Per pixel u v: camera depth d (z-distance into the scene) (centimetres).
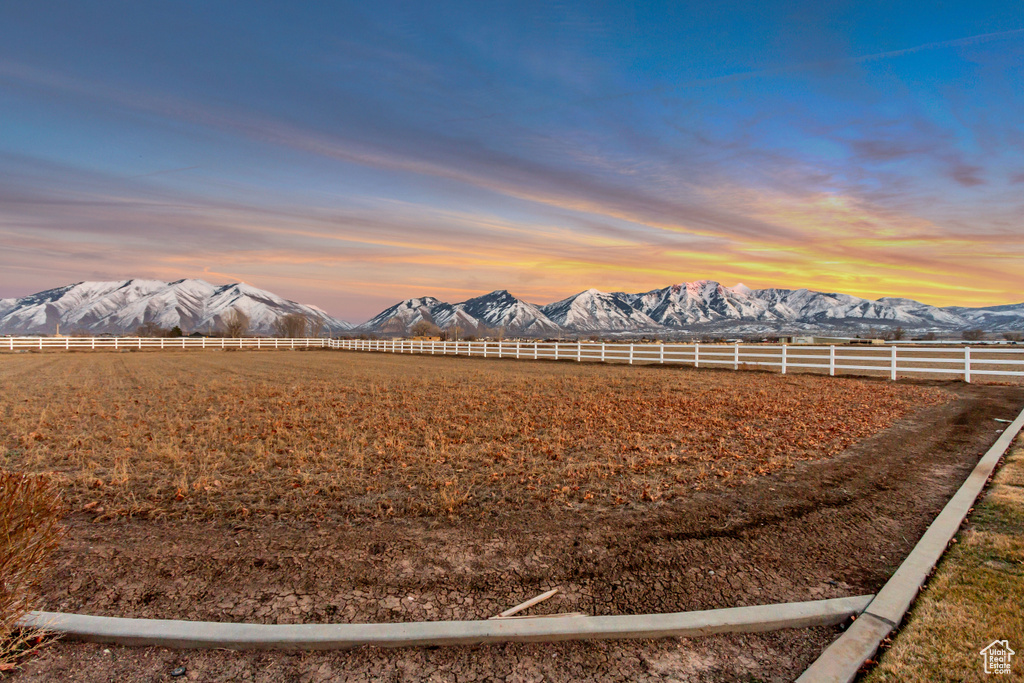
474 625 357
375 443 938
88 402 1491
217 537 514
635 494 650
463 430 1048
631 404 1408
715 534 523
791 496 639
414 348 5125
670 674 319
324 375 2456
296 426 1112
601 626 357
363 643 343
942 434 1001
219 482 696
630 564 459
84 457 838
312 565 455
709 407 1352
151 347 5322
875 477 717
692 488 673
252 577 432
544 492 658
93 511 589
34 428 1090
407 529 538
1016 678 299
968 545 481
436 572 444
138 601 392
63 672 314
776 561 463
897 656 325
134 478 722
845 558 469
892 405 1384
